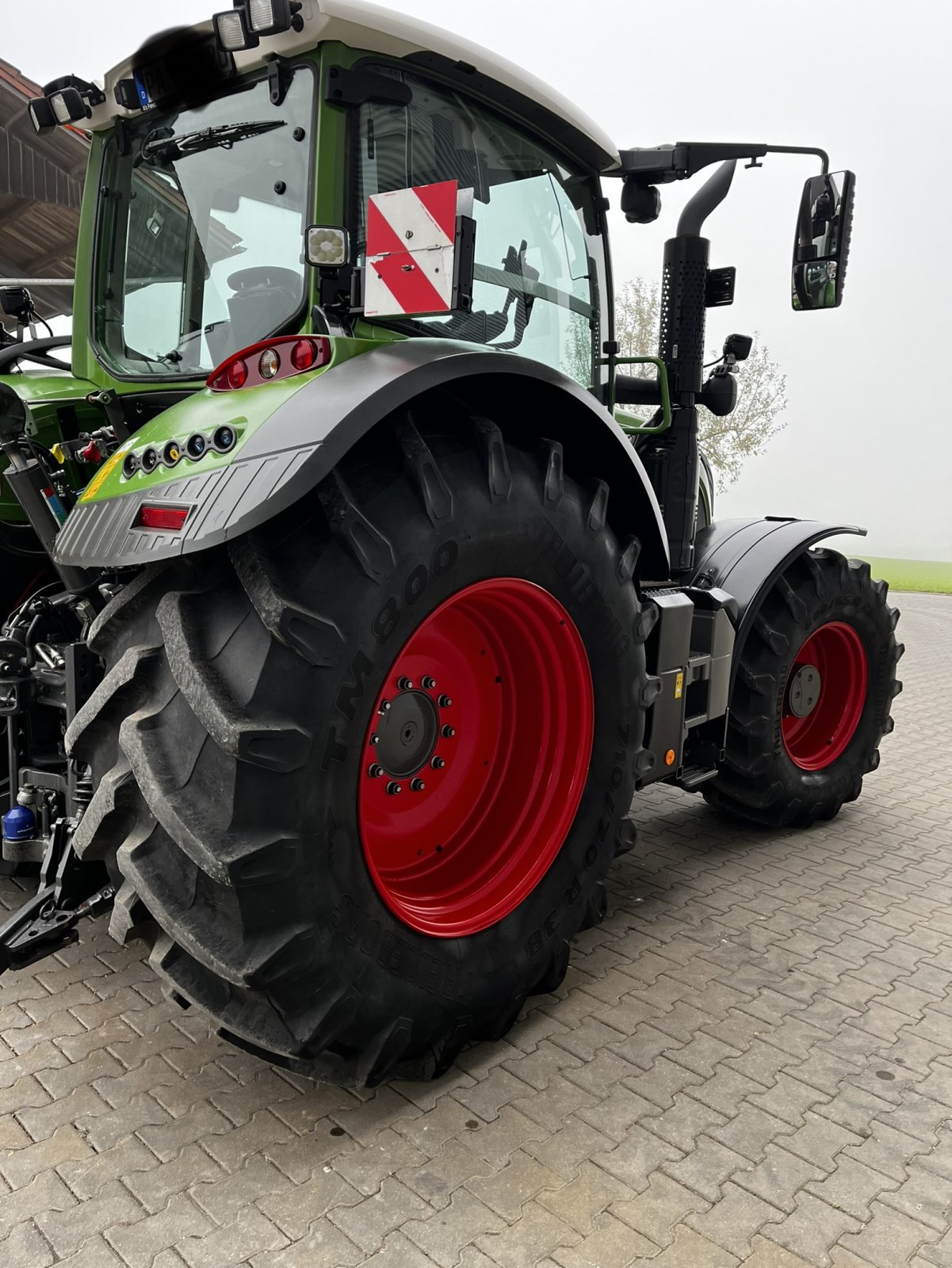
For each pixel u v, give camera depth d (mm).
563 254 2814
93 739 1898
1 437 2549
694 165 3006
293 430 1715
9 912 2684
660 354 3447
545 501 2143
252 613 1735
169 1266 1596
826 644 3863
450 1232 1687
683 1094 2098
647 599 2793
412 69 2205
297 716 1703
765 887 3240
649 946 2789
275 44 2041
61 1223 1681
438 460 1948
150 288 2439
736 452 20500
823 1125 2004
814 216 2959
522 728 2500
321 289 2057
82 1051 2172
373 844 2270
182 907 1741
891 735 5559
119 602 1882
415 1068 2086
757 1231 1710
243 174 2209
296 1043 1811
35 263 8062
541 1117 2004
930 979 2633
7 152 6438
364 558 1772
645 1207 1757
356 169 2109
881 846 3670
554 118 2547
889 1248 1681
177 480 1781
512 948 2238
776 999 2510
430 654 2283
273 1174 1813
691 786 3229
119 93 2271
